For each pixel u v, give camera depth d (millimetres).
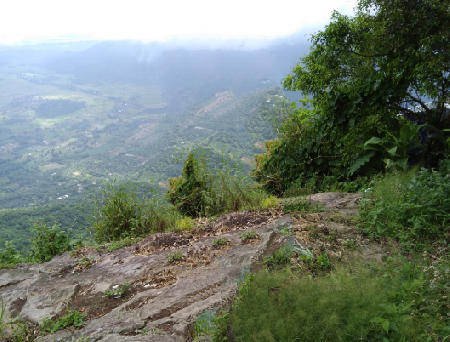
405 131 6387
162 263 4113
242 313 2467
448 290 2531
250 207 5832
